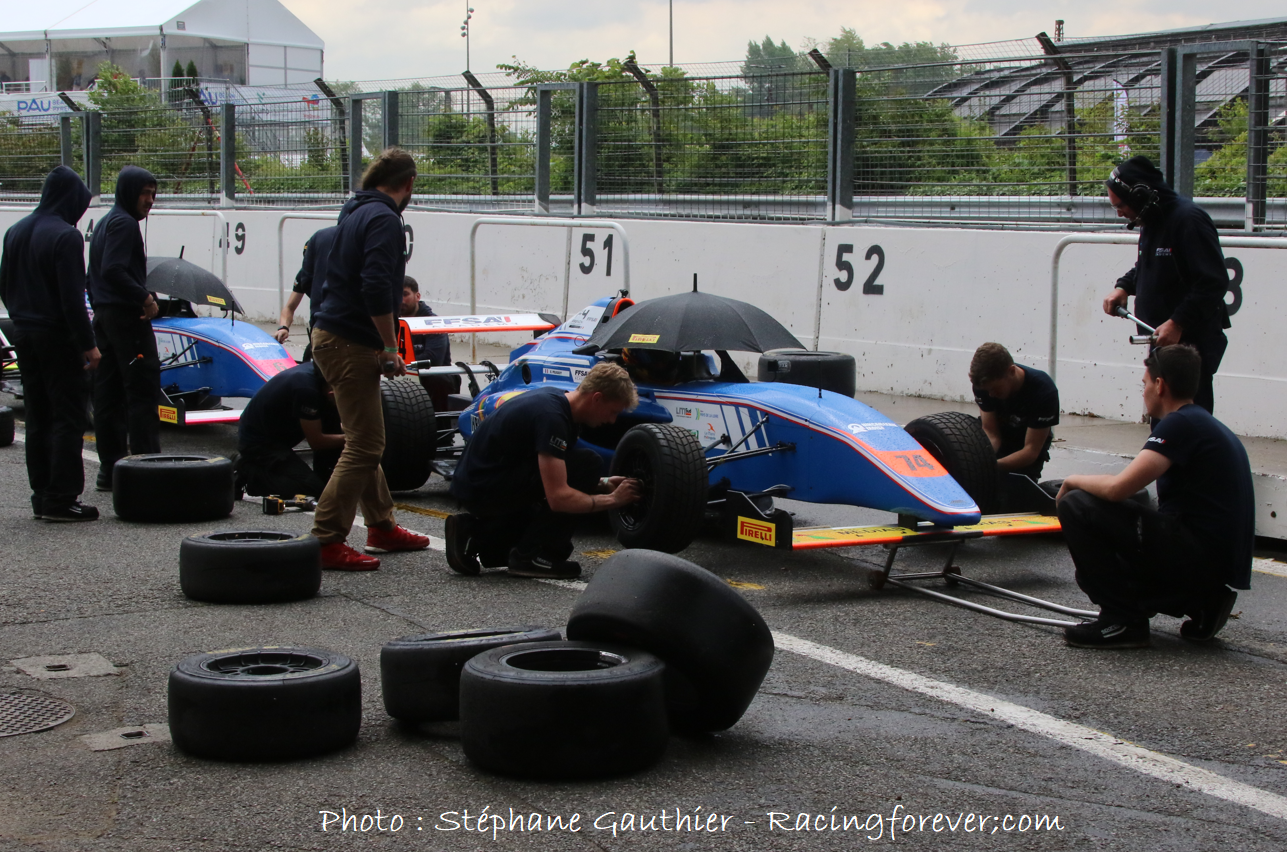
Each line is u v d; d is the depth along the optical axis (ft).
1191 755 12.53
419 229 47.85
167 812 10.83
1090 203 31.78
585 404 18.51
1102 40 46.70
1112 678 14.90
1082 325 30.55
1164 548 15.83
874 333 34.68
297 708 11.93
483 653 12.20
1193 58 29.50
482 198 46.52
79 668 14.64
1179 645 16.37
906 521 18.44
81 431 22.58
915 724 13.25
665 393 22.06
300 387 23.52
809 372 25.85
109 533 21.71
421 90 48.21
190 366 30.73
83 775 11.60
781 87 37.37
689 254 38.83
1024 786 11.68
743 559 21.08
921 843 10.44
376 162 19.26
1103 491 15.89
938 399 33.24
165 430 34.14
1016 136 33.01
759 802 11.17
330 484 19.42
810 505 25.63
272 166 54.95
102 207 61.00
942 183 34.50
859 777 11.80
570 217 42.57
